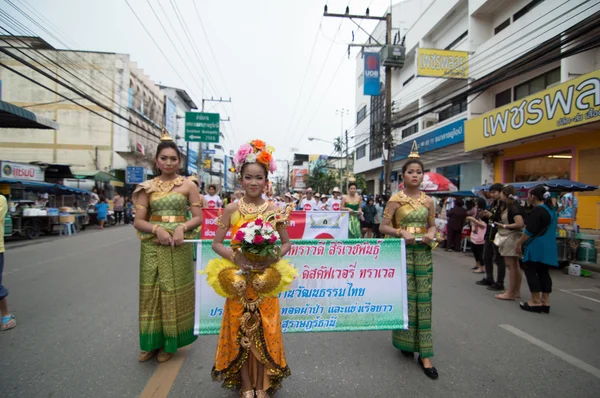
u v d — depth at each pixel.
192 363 3.01
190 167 39.72
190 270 3.05
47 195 14.82
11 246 10.32
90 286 5.51
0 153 23.56
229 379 2.32
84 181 22.95
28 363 2.95
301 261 3.06
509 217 5.12
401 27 23.89
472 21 14.86
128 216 19.97
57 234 13.79
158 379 2.71
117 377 2.74
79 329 3.72
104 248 9.84
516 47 12.27
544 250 4.55
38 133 23.69
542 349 3.42
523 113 10.81
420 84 20.17
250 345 2.24
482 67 14.02
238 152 2.39
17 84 23.08
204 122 23.11
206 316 2.97
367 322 3.11
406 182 3.10
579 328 4.03
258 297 2.28
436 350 3.37
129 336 3.54
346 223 6.61
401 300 3.14
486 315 4.45
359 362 3.09
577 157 10.76
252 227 2.08
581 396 2.59
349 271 3.11
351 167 47.09
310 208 11.18
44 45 22.88
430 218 3.09
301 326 3.08
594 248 7.47
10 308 4.42
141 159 27.23
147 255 2.88
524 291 5.75
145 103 27.81
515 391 2.64
